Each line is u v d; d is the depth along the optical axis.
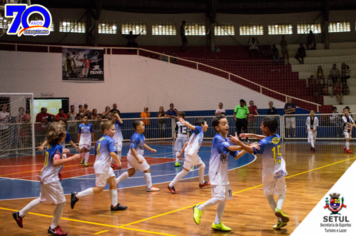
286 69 23.25
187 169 6.84
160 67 20.36
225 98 20.38
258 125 17.70
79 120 16.14
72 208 5.25
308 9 25.61
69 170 10.20
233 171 9.23
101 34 24.27
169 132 18.78
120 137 10.70
